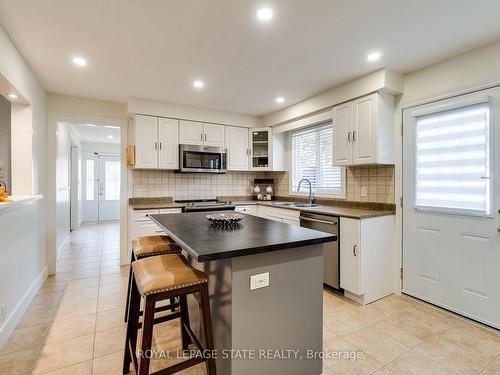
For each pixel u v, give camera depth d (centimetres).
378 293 268
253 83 304
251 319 134
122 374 162
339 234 272
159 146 377
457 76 233
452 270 237
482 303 218
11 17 181
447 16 181
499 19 184
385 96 273
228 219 195
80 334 204
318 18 184
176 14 179
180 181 432
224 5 170
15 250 217
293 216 335
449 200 238
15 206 208
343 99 303
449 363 173
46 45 219
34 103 276
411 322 223
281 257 142
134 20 186
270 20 187
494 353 183
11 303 207
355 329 213
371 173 308
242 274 131
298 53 233
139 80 295
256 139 458
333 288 288
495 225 211
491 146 212
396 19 185
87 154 759
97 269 357
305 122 375
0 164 288
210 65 257
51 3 167
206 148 405
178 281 127
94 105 363
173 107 383
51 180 340
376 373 165
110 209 793
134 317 159
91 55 237
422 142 259
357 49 226
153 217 232
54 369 166
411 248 268
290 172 450
